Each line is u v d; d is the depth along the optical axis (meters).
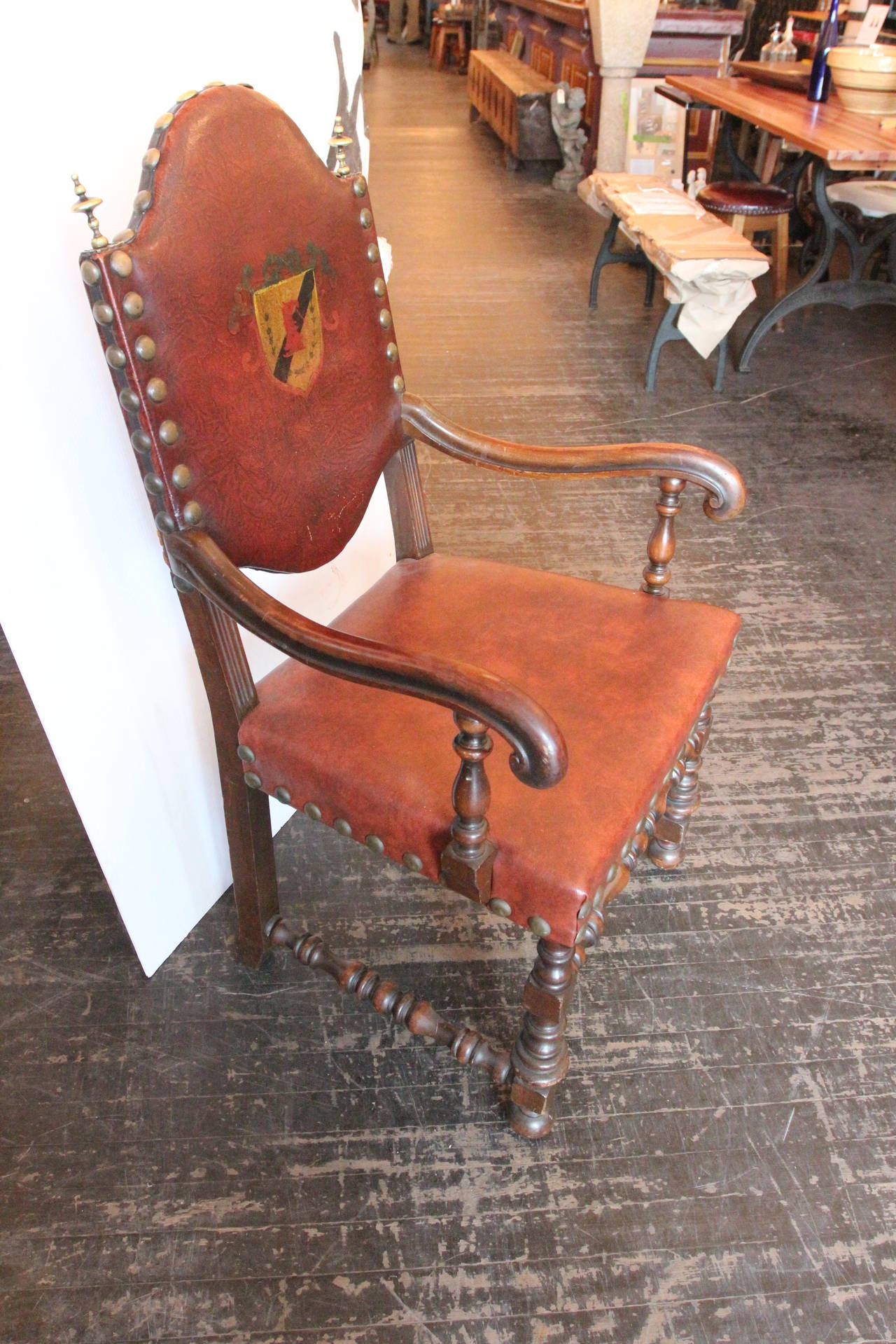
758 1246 1.16
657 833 1.61
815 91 3.85
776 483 2.79
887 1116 1.29
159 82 1.10
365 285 1.21
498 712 0.84
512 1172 1.23
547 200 5.71
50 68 0.96
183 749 1.41
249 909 1.39
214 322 0.98
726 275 3.08
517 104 5.83
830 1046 1.37
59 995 1.43
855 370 3.55
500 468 1.33
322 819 1.14
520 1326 1.09
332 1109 1.29
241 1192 1.20
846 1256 1.15
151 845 1.39
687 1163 1.24
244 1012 1.41
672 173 5.24
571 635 1.25
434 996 1.44
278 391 1.09
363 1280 1.12
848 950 1.51
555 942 1.01
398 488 1.41
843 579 2.38
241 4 1.21
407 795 1.05
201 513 1.02
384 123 7.74
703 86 4.20
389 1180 1.22
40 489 1.07
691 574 2.39
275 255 1.05
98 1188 1.20
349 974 1.32
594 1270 1.13
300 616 0.98
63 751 1.19
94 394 1.11
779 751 1.88
